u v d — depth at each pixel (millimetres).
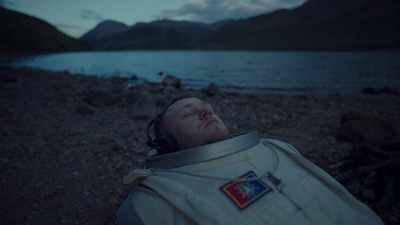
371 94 15109
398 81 21969
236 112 8508
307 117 7969
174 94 11625
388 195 3156
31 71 26234
